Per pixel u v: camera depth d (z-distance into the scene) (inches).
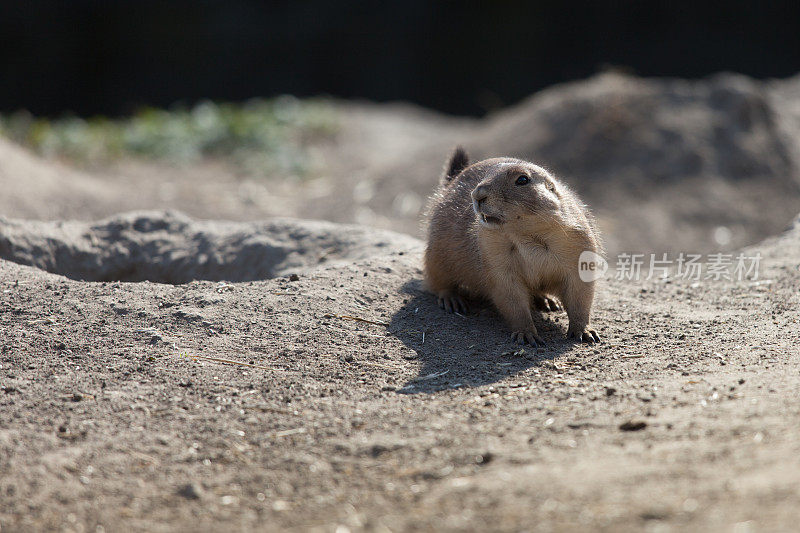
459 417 490.9
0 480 422.6
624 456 406.6
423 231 841.5
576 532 332.8
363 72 3757.4
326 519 378.3
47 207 1333.7
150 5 3617.1
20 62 3499.0
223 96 3614.7
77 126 2234.3
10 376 546.9
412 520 365.4
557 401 508.1
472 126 2618.1
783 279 780.6
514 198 606.2
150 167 2001.7
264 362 580.7
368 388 547.5
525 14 3754.9
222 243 865.5
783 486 344.2
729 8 3585.1
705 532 318.7
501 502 368.2
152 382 544.4
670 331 653.3
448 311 700.0
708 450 399.9
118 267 861.2
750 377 519.2
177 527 382.0
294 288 698.2
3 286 689.0
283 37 3732.8
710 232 1493.6
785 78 3403.1
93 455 453.1
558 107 1761.8
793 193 1608.0
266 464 442.3
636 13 3676.2
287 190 1856.5
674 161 1637.6
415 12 3804.1
